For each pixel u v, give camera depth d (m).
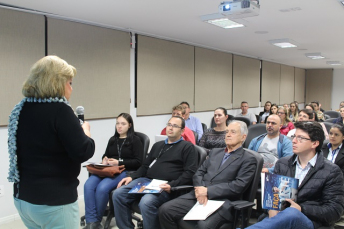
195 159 2.64
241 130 2.41
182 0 2.94
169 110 5.01
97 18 3.58
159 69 4.77
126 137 3.12
